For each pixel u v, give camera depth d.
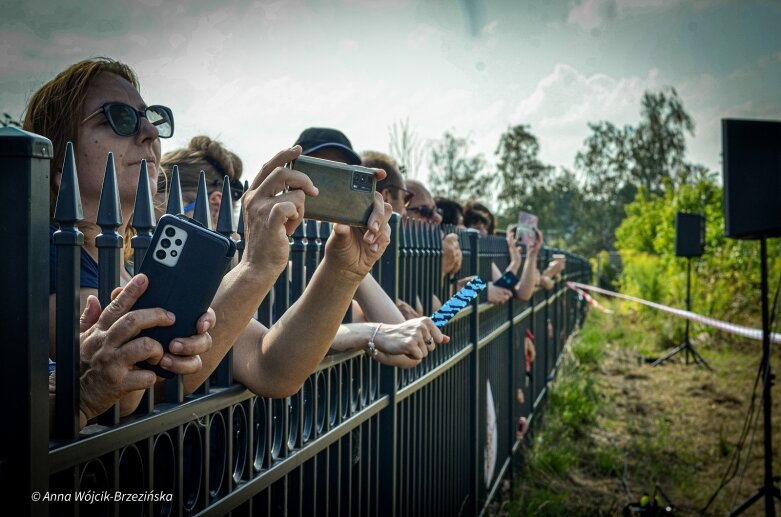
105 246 1.26
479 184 36.56
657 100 48.22
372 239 1.59
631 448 7.11
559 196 52.34
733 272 15.39
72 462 1.11
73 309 1.15
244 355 1.70
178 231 1.17
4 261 0.99
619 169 50.91
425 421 3.21
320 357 1.70
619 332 15.61
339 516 2.20
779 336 5.88
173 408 1.38
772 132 5.48
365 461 2.50
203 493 1.49
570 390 8.82
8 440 0.99
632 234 31.00
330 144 2.71
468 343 4.18
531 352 7.04
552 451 6.46
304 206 1.53
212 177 2.73
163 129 1.69
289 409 1.95
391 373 2.65
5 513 0.99
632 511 4.99
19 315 0.99
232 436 1.61
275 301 1.99
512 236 5.67
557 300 10.93
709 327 13.36
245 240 1.53
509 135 49.16
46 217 1.02
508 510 5.05
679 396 9.47
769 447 4.86
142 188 1.35
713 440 7.44
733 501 5.62
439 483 3.47
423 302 3.21
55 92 1.56
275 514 1.86
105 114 1.55
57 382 1.14
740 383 10.17
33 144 0.99
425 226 3.28
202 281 1.17
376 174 1.60
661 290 17.41
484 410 4.67
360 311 2.59
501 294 4.80
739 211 5.45
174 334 1.17
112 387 1.15
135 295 1.15
